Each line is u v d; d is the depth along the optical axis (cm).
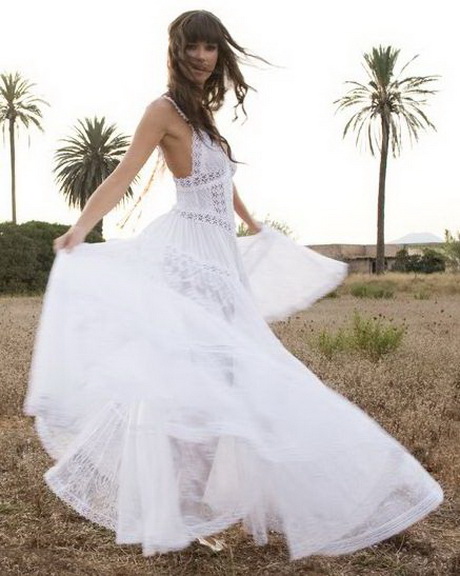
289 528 304
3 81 4859
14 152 4872
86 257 315
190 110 334
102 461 337
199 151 337
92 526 385
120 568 340
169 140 336
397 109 4081
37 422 348
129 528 312
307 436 300
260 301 398
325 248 5884
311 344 944
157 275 328
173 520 303
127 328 300
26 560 347
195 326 309
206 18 335
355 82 4122
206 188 339
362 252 6003
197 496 313
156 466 305
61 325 300
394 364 804
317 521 303
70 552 357
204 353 304
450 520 403
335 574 339
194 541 358
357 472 304
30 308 1908
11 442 521
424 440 528
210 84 345
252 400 300
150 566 342
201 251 337
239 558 350
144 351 297
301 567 344
